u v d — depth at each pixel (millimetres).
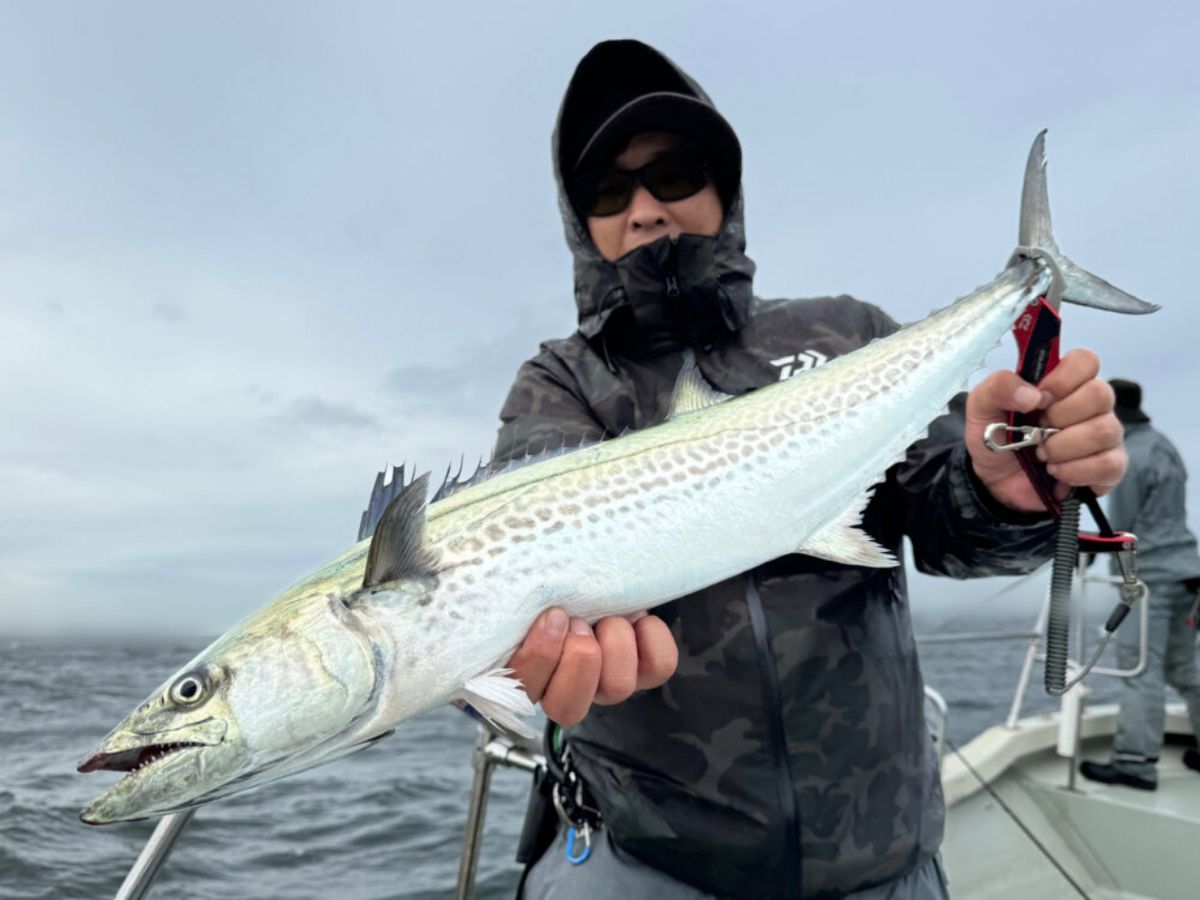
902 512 676
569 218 825
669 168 761
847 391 639
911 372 653
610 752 602
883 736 581
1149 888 1100
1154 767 1299
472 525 537
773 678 571
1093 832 1210
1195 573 1368
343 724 500
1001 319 666
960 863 1141
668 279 701
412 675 507
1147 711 1323
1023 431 525
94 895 1478
